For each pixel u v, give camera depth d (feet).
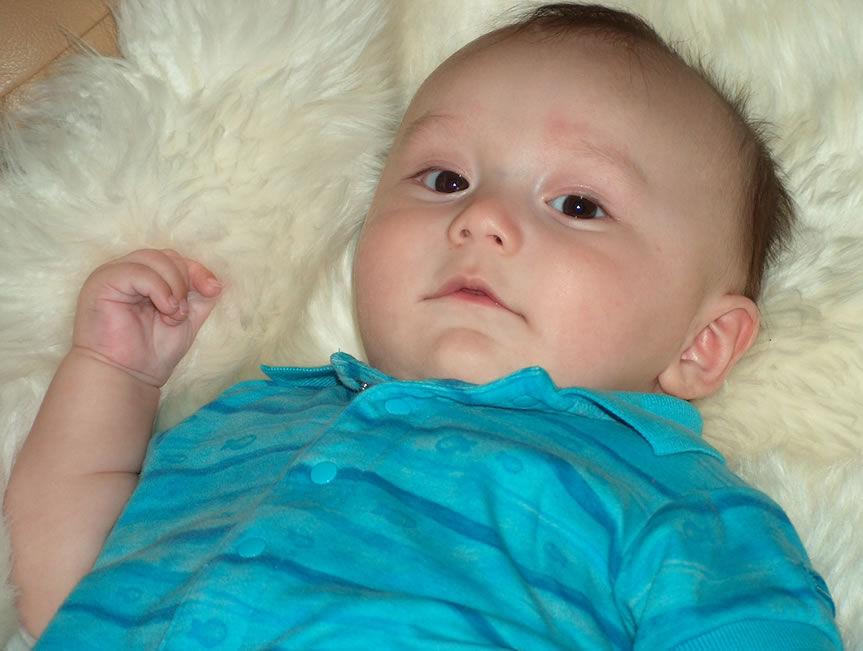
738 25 5.40
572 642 3.59
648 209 4.50
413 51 5.69
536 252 4.32
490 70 4.76
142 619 3.66
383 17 5.28
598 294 4.33
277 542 3.63
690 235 4.58
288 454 4.16
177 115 4.90
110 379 4.55
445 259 4.40
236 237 4.96
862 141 5.24
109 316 4.57
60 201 4.79
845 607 4.60
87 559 4.25
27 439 4.47
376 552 3.63
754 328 4.89
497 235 4.30
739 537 3.88
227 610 3.49
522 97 4.63
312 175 5.12
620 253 4.40
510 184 4.50
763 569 3.76
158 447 4.47
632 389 4.62
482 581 3.60
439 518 3.74
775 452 4.92
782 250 5.21
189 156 4.88
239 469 4.18
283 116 5.03
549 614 3.62
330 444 3.91
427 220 4.50
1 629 4.13
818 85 5.31
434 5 5.71
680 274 4.55
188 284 4.81
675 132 4.65
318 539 3.65
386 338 4.50
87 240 4.80
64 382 4.53
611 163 4.49
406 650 3.38
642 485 3.99
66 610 3.79
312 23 5.05
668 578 3.71
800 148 5.29
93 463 4.42
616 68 4.70
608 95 4.62
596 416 4.28
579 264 4.33
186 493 4.18
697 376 4.84
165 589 3.73
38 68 4.90
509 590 3.60
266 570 3.56
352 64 5.20
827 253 5.17
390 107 5.38
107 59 4.90
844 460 4.90
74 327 4.65
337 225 5.26
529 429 4.11
